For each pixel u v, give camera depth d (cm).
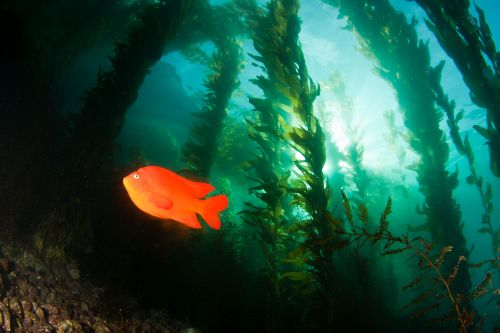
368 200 888
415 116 670
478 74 495
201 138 804
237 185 1193
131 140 1502
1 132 529
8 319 299
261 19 597
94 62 1379
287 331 504
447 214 608
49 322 337
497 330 235
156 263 630
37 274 430
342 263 683
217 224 141
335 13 1291
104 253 605
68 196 563
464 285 557
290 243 561
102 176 655
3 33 664
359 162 892
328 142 930
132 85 654
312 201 439
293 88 492
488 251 3048
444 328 607
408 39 720
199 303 595
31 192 534
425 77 676
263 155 549
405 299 977
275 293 452
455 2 516
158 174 140
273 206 494
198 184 149
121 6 1092
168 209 136
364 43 784
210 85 872
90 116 618
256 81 568
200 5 983
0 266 370
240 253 730
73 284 471
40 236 508
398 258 1020
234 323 567
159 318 507
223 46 945
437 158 639
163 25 718
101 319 407
